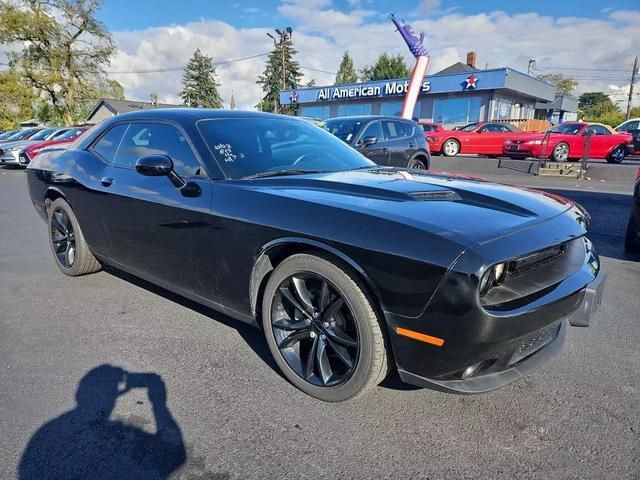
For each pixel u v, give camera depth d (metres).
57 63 36.72
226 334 3.02
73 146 4.00
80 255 3.91
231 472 1.83
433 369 1.91
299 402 2.29
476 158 16.48
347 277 2.06
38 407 2.23
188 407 2.25
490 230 1.92
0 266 4.53
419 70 20.86
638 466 1.86
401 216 1.99
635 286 4.05
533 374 2.56
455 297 1.76
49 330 3.08
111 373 2.54
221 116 3.14
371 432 2.07
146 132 3.22
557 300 2.00
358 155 3.53
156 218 2.90
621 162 15.95
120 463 1.88
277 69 58.69
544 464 1.88
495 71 24.67
